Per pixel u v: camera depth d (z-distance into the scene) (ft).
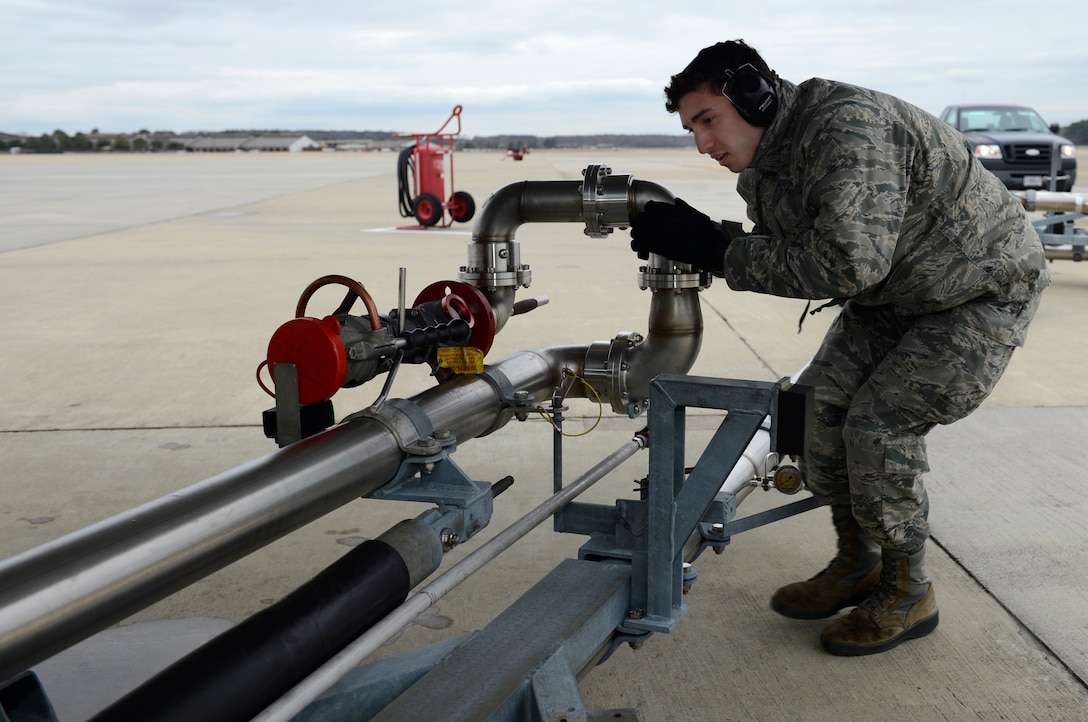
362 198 70.69
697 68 6.59
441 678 5.08
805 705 7.21
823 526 10.69
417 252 34.73
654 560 6.23
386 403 6.13
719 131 6.73
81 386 16.42
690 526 6.11
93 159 274.36
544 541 10.20
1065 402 15.21
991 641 8.12
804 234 6.47
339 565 5.05
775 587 9.21
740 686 7.47
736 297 24.85
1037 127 47.34
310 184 96.12
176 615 8.58
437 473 6.03
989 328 7.22
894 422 7.43
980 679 7.55
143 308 23.63
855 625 8.00
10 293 26.02
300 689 4.17
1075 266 31.76
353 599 4.91
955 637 8.19
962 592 8.98
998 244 7.11
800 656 7.94
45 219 51.83
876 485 7.55
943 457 12.72
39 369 17.56
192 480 11.97
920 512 7.74
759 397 5.74
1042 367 17.44
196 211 57.88
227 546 4.63
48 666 7.49
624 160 203.10
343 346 5.65
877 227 6.31
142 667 7.52
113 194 78.23
